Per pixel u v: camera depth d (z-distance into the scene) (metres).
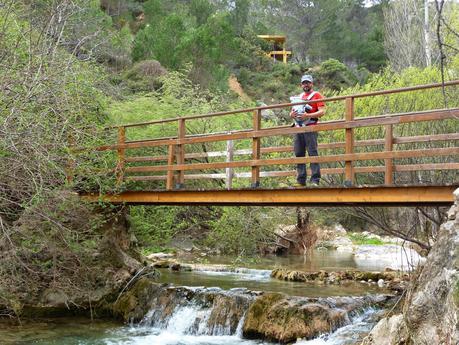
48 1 9.98
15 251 9.90
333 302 10.24
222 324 10.16
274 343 9.44
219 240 18.67
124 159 11.58
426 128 12.18
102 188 11.08
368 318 9.87
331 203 8.53
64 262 11.20
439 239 5.29
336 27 52.22
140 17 36.19
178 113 18.30
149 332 10.29
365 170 7.99
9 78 8.21
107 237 12.50
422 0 27.23
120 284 11.88
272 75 43.34
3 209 10.13
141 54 28.19
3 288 10.33
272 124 20.38
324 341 9.05
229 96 28.20
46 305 10.90
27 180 8.80
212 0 49.09
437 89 12.33
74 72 9.38
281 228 20.31
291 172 9.16
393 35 27.59
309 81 9.12
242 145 18.42
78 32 11.54
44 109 8.55
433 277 5.09
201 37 29.72
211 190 9.77
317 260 18.33
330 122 8.52
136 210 16.28
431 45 24.58
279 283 13.16
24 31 8.94
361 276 13.70
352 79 43.38
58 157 8.62
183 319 10.45
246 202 9.37
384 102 12.75
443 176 12.06
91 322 10.91
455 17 17.45
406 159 12.30
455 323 4.45
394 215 14.60
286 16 55.16
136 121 16.97
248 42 46.44
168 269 15.05
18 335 9.59
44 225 10.57
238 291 10.93
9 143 7.88
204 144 18.45
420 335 4.95
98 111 12.84
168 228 17.50
